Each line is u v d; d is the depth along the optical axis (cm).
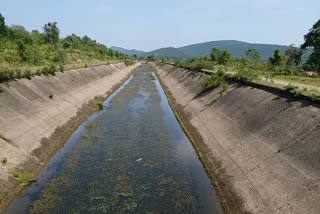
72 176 2439
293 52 9156
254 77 3766
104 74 8381
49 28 10056
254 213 1805
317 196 1591
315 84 3588
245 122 2848
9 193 2091
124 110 4781
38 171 2511
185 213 1945
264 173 2036
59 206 2012
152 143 3212
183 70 8150
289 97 2598
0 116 2827
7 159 2353
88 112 4559
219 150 2744
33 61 6056
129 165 2652
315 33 6588
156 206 2022
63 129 3531
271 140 2284
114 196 2142
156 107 5044
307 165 1811
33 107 3462
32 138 2889
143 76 11288
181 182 2353
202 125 3547
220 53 10081
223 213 1953
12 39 7200
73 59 9362
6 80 3516
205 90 4675
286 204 1700
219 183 2289
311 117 2147
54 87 4550
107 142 3228
